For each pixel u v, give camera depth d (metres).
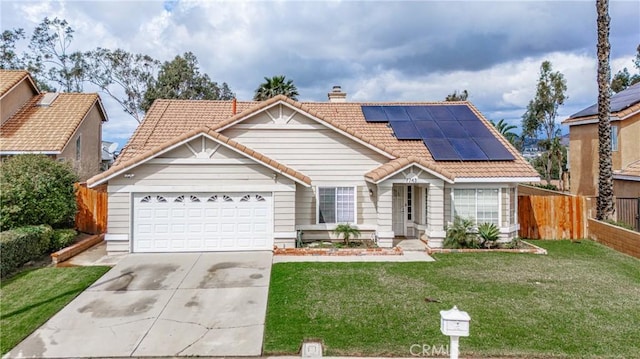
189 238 15.38
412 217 18.48
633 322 8.91
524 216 18.58
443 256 14.79
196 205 15.41
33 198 14.87
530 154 47.62
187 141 15.09
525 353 7.55
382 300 10.23
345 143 17.17
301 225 16.95
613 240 16.20
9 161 15.94
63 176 16.44
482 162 16.98
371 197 17.19
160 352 7.79
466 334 6.17
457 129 18.88
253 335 8.45
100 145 31.34
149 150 15.68
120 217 15.09
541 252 15.35
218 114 20.17
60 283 11.62
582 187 24.39
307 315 9.30
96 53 48.91
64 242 15.30
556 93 35.06
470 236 15.88
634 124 21.80
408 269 13.04
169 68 51.69
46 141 22.47
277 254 14.96
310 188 17.02
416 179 16.05
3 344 8.03
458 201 16.70
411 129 18.67
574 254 15.24
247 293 10.88
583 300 10.23
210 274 12.52
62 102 27.23
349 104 21.23
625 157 21.73
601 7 17.94
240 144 15.72
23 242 13.05
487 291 10.91
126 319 9.24
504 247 15.99
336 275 12.34
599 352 7.60
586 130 24.12
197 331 8.64
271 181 15.54
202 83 54.28
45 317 9.29
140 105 51.53
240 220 15.55
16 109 25.25
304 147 17.12
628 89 26.25
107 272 12.72
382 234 16.05
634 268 13.28
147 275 12.41
